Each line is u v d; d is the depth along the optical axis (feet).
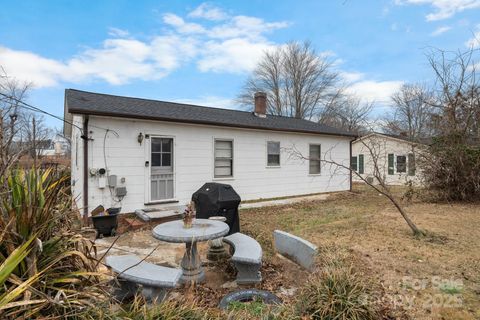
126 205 24.90
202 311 8.16
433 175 31.12
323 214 25.79
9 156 7.17
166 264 14.73
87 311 5.86
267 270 13.71
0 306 4.63
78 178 23.95
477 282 10.58
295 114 91.45
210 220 14.62
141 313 6.96
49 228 6.52
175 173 27.81
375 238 16.35
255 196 34.32
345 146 45.01
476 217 21.99
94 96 28.96
